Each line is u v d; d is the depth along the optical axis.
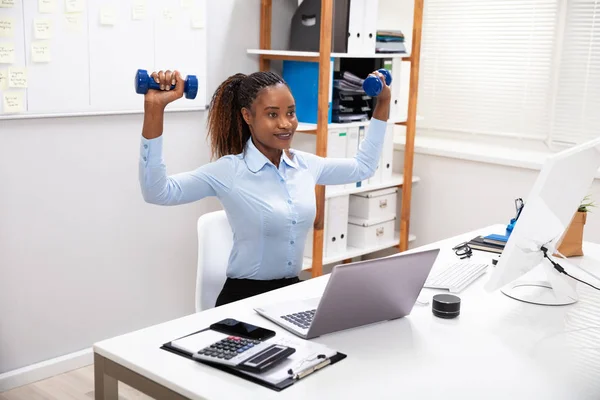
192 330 1.75
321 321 1.69
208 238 2.35
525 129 3.97
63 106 2.94
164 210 3.42
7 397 2.91
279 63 3.78
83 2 2.93
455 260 2.42
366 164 2.51
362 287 1.68
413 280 1.81
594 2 3.64
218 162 2.23
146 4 3.14
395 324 1.84
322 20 3.25
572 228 2.49
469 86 4.14
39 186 2.96
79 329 3.19
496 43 4.00
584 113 3.75
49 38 2.85
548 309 2.00
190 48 3.34
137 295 3.38
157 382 1.50
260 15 3.66
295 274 2.39
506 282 1.93
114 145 3.17
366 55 3.51
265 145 2.24
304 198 2.31
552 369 1.60
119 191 3.23
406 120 3.89
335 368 1.56
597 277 2.21
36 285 3.01
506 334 1.80
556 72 3.81
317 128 3.36
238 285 2.32
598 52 3.66
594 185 3.49
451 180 4.02
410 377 1.53
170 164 3.40
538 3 3.81
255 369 1.48
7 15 2.72
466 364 1.61
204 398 1.41
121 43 3.08
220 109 2.33
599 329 1.86
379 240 3.96
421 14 3.75
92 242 3.17
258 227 2.25
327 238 3.65
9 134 2.83
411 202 4.23
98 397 1.66
